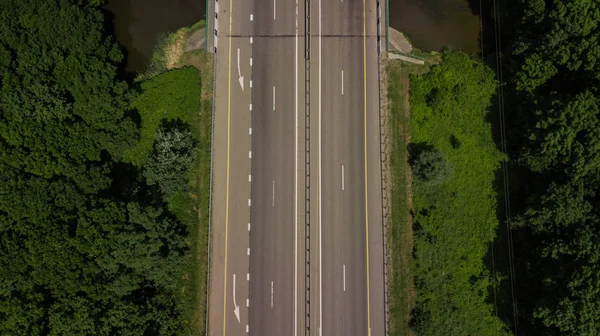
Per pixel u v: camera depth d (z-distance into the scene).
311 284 63.25
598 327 53.34
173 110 65.19
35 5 58.00
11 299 53.38
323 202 64.44
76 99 59.00
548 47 59.41
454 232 64.12
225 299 62.97
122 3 68.31
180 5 68.31
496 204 64.50
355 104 65.88
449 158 64.94
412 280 63.62
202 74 66.56
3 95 55.53
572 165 56.94
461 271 63.53
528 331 60.84
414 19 68.31
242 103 65.62
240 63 66.25
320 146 65.19
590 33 57.47
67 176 57.38
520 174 64.81
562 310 54.50
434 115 65.81
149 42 67.88
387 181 65.00
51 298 55.28
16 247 54.22
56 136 57.25
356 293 63.16
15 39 57.25
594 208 56.94
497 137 65.56
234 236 63.94
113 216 56.69
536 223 58.78
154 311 58.88
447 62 67.06
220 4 67.25
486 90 66.38
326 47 66.56
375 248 63.91
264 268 63.53
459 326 62.47
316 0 67.19
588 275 53.75
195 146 64.56
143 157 63.94
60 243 54.28
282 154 65.06
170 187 62.41
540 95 63.25
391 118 65.81
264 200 64.44
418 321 61.59
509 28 66.62
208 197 64.31
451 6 68.56
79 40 59.16
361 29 67.06
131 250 56.84
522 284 62.09
